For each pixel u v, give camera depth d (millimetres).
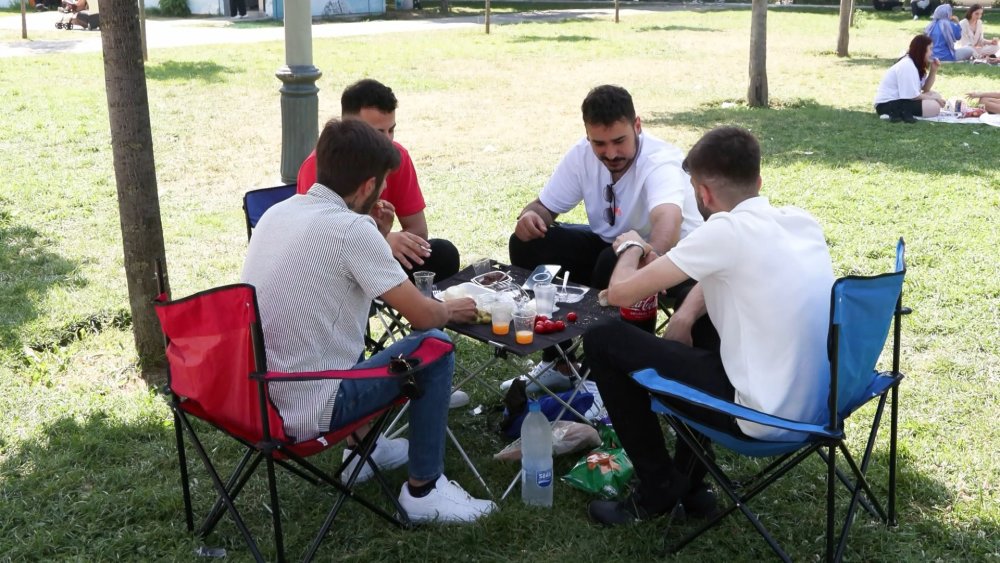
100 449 3785
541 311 3576
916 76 11320
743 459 3758
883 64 17141
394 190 4305
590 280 4590
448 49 19359
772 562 3094
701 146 3010
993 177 8367
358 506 3443
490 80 15164
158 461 3725
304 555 3146
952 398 4234
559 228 4562
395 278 3020
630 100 4016
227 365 2773
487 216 7234
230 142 9969
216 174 8664
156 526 3289
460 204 7586
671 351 3090
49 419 4035
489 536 3232
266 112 11742
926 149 9672
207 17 28000
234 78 14484
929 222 6969
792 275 2852
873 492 3477
